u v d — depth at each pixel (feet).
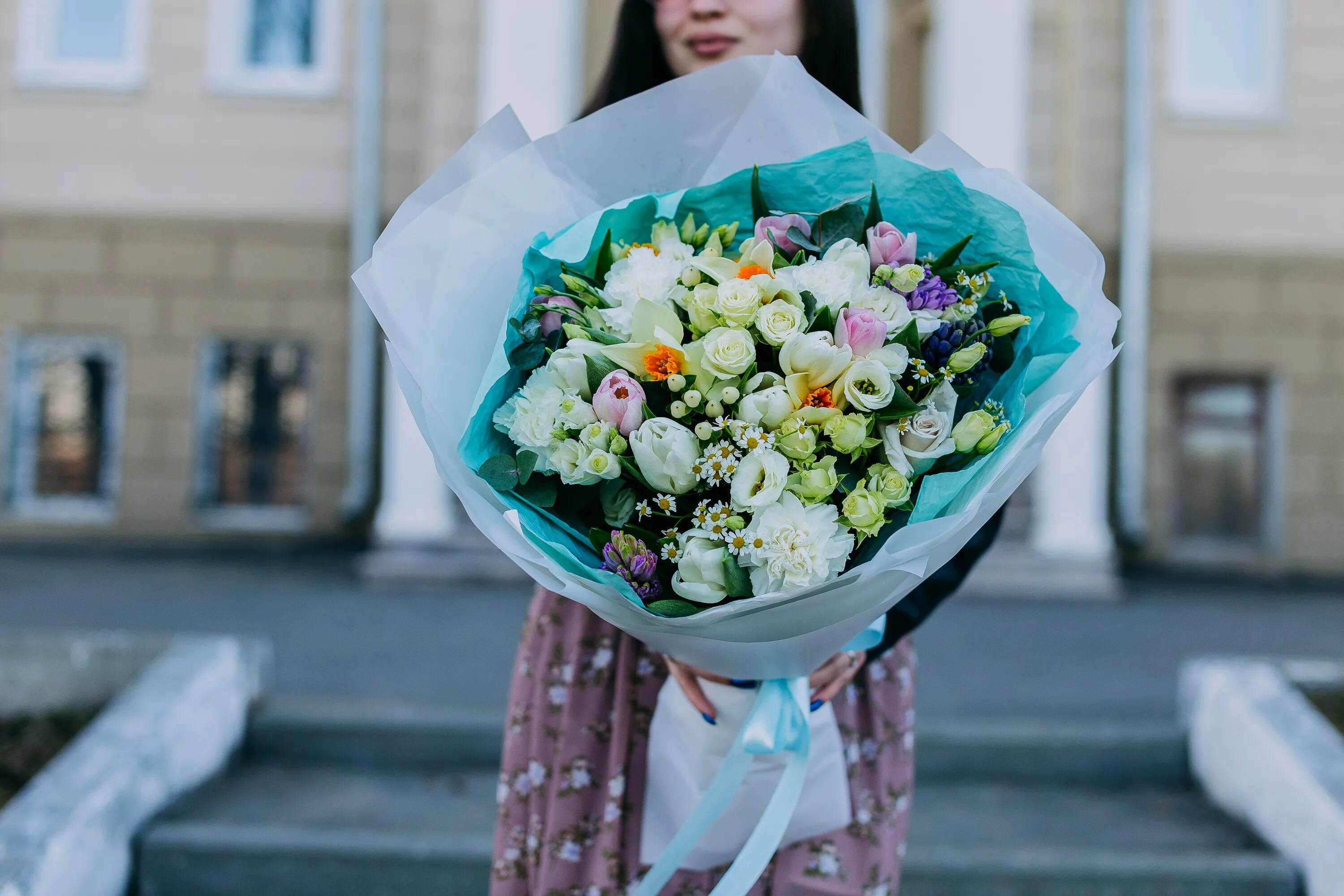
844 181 3.66
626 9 4.69
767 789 3.80
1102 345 3.37
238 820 7.77
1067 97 18.63
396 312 3.48
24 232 20.27
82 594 15.02
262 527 20.35
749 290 3.22
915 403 3.34
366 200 19.90
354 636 12.55
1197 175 19.93
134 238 20.33
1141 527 19.40
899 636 4.13
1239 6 20.20
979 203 3.51
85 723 8.78
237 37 20.54
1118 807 8.48
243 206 20.39
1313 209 19.92
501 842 4.23
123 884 7.17
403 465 17.04
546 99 16.98
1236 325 19.90
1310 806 7.19
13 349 20.26
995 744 8.93
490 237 3.69
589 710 4.13
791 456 3.20
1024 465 3.41
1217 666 8.87
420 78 20.15
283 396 20.76
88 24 20.61
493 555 16.72
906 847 7.50
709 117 3.83
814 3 4.58
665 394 3.35
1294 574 19.79
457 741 9.01
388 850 7.25
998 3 16.94
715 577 3.16
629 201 3.62
